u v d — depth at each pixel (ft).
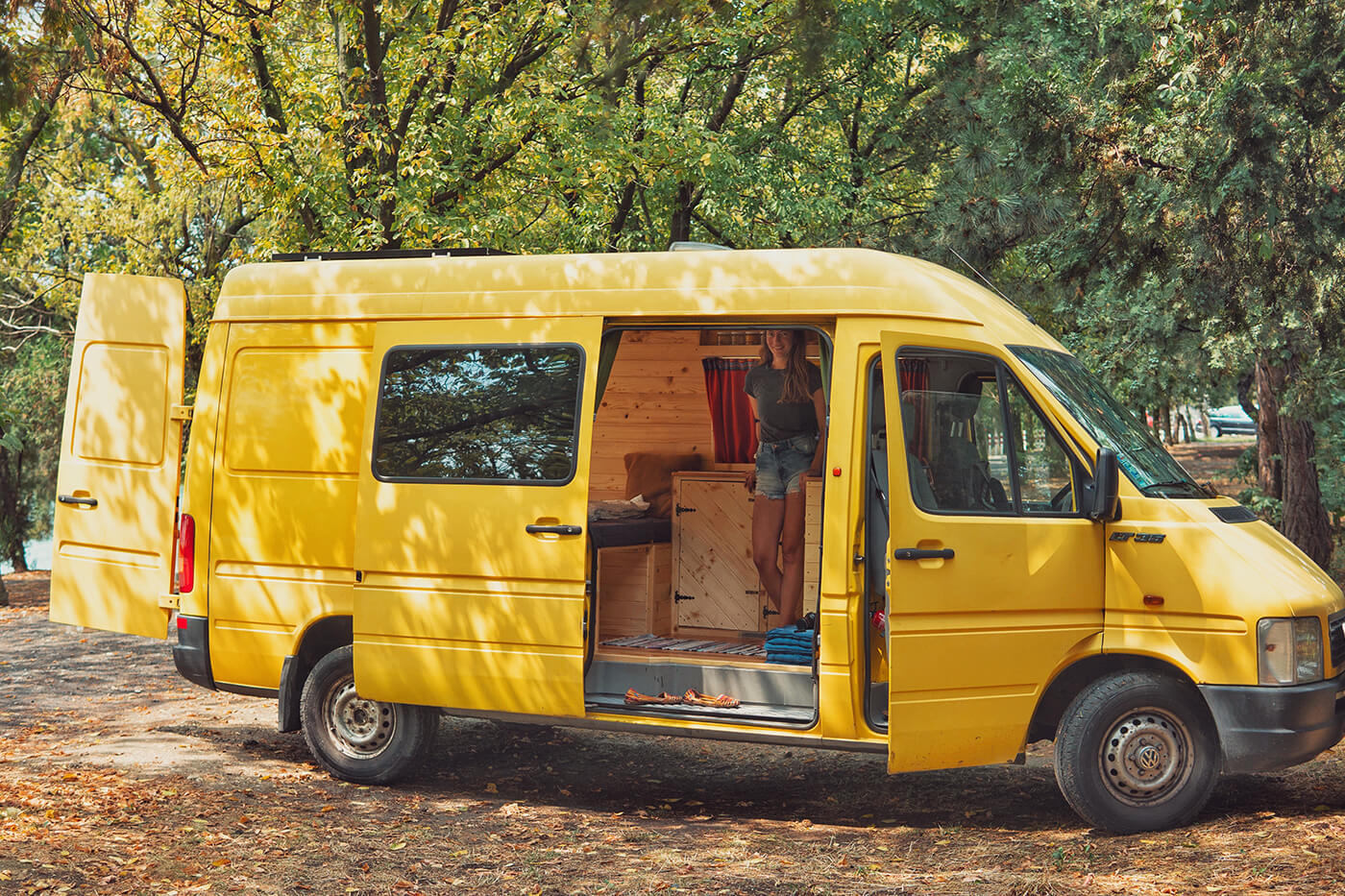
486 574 21.35
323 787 22.41
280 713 23.00
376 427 22.27
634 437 28.43
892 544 18.52
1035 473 19.53
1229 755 18.48
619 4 26.40
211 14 47.01
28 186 67.67
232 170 45.93
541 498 21.16
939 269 21.33
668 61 54.65
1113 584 19.24
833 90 59.36
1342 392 48.39
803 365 23.20
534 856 18.39
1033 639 19.15
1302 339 33.01
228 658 23.27
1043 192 34.88
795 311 20.31
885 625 19.86
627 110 48.03
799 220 55.83
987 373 19.79
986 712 19.04
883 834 19.98
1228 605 18.54
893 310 19.92
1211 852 17.33
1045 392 19.65
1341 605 19.81
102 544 24.73
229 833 19.07
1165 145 31.14
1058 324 52.19
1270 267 30.94
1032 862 17.72
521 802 22.06
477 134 47.55
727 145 54.65
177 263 69.05
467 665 21.45
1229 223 30.53
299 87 47.16
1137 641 19.06
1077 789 19.11
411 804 21.54
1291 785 21.91
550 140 48.49
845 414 19.67
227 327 23.59
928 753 18.80
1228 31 28.96
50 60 35.24
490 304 22.02
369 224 43.34
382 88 46.52
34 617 48.44
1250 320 32.07
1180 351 45.80
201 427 23.53
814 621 21.30
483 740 27.12
